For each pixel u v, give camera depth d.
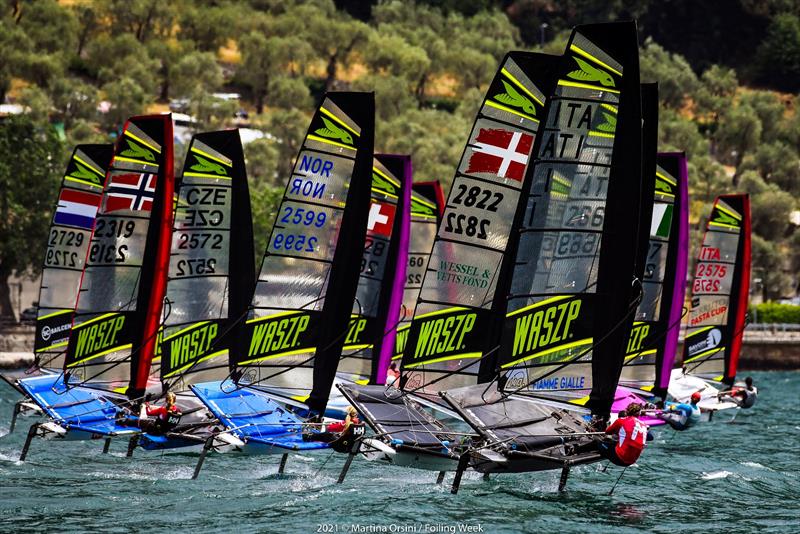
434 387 107.12
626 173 96.94
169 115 127.50
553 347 99.12
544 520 96.88
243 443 109.19
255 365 117.38
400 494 106.62
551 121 98.94
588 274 98.06
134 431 120.31
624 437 97.44
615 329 97.56
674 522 98.56
